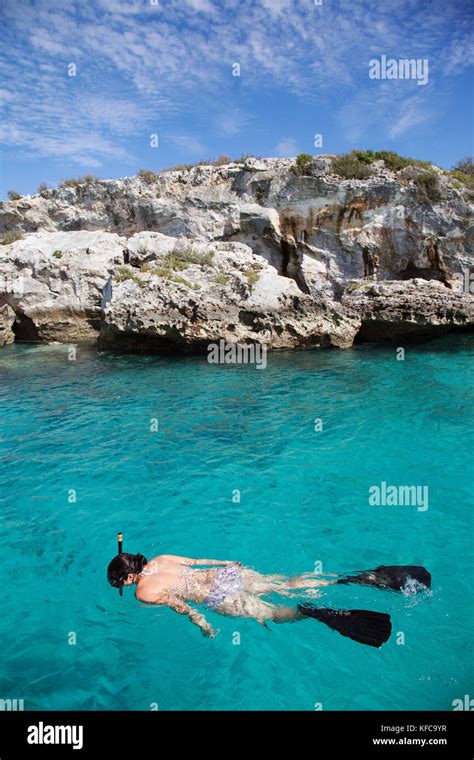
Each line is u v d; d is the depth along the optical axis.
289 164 23.55
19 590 5.47
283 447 9.34
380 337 20.33
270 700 4.06
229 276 19.38
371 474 8.11
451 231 21.55
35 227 25.73
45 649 4.65
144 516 6.98
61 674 4.38
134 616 5.05
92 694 4.18
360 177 22.45
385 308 19.36
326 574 5.50
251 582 5.13
